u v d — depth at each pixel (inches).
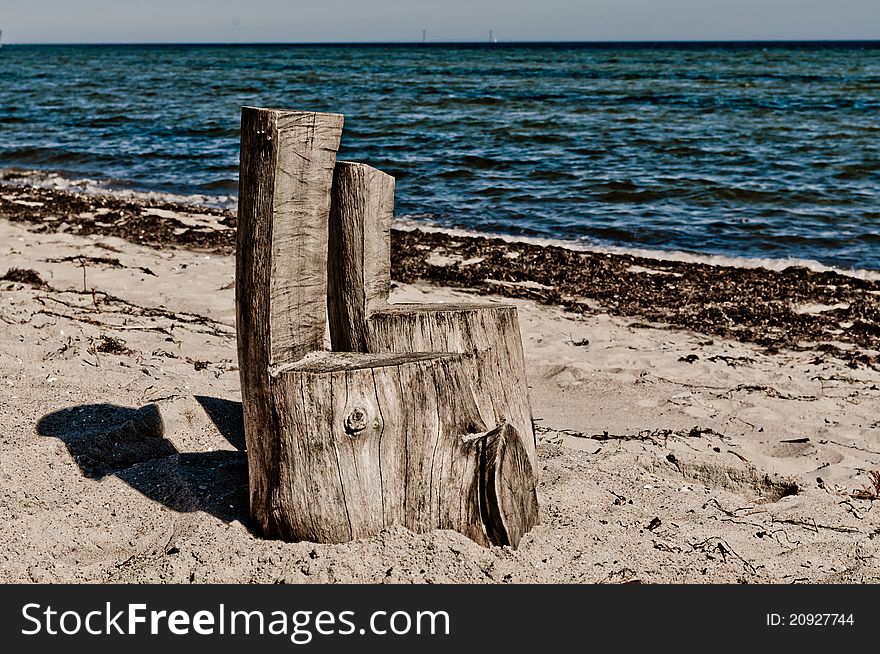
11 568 142.8
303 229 137.9
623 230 534.9
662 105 1417.3
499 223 553.0
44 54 5753.0
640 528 162.1
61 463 173.9
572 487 177.2
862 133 1024.2
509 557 146.9
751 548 161.6
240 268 137.6
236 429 198.4
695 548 157.5
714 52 4894.2
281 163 131.7
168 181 703.7
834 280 407.5
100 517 156.9
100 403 200.8
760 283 399.2
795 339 323.0
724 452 209.6
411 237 476.1
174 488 163.5
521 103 1460.4
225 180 713.6
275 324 137.5
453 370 144.6
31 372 219.3
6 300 299.6
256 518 147.1
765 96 1614.2
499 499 147.4
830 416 242.2
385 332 159.0
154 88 1867.6
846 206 606.9
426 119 1182.9
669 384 265.9
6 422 189.0
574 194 648.4
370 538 143.5
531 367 278.7
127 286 347.6
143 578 140.7
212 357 257.4
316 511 141.5
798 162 802.2
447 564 141.8
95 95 1641.2
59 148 864.9
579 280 399.2
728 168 770.2
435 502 145.9
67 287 341.4
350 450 139.5
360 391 138.1
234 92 1745.8
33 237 441.1
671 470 202.5
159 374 229.6
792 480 197.0
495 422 160.4
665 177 718.5
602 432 225.8
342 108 1359.5
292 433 139.1
